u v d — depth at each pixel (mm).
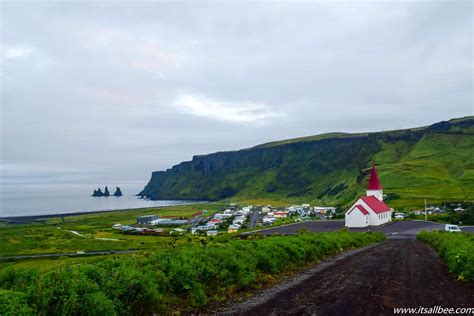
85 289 9570
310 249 24172
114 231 147750
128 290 10641
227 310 11406
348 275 17906
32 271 10383
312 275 18031
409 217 103625
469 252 18500
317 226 82438
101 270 11109
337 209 152625
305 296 13141
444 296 12969
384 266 21312
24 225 193750
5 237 131250
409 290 14070
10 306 7953
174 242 20875
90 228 167500
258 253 18094
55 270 10359
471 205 112812
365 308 11328
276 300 12602
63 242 112812
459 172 195500
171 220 178000
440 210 111750
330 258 25750
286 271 19156
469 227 76438
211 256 15539
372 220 86000
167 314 10930
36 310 8414
